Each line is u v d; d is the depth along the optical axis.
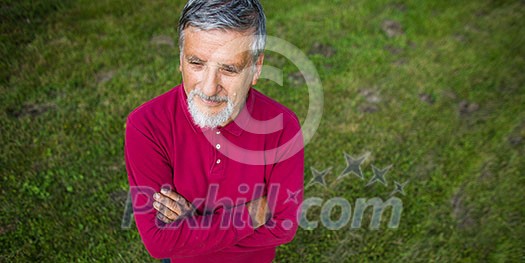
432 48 4.89
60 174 3.24
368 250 3.03
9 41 4.19
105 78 4.02
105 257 2.85
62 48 4.22
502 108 4.22
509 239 3.16
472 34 5.16
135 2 4.92
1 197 3.04
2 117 3.54
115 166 3.35
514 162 3.69
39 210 3.01
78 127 3.56
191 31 1.37
